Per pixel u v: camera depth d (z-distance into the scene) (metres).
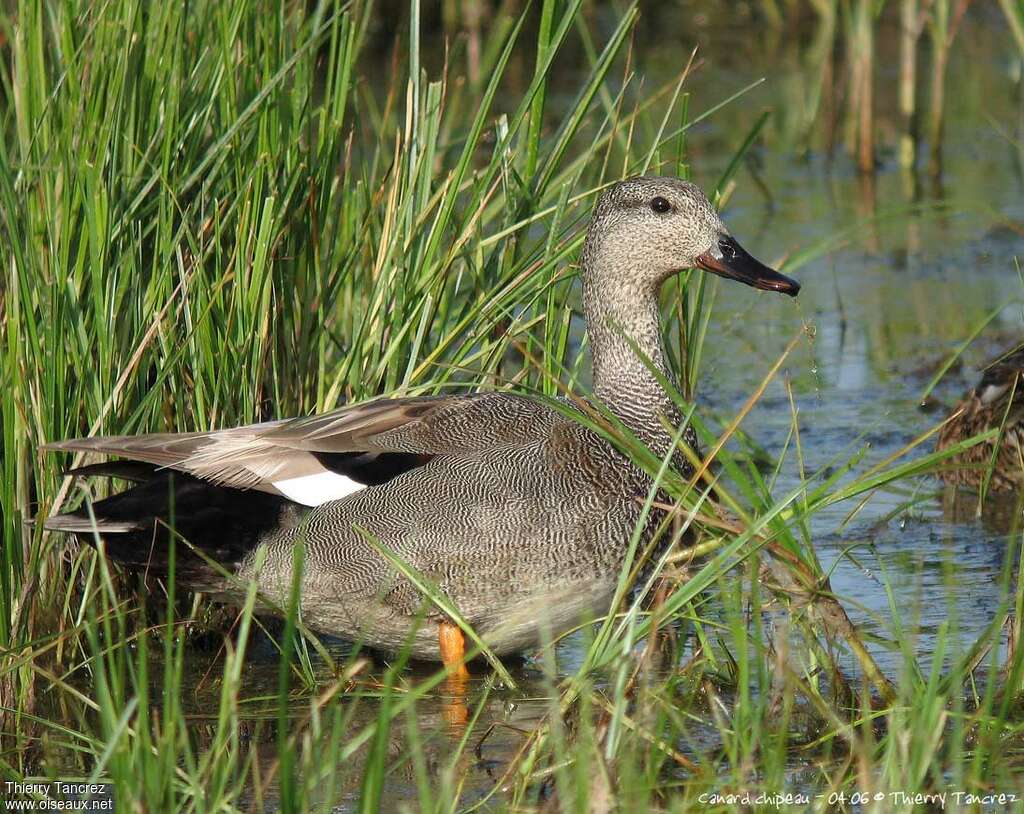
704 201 10.32
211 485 9.34
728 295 17.89
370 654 10.23
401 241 10.69
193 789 6.78
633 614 7.80
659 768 7.20
